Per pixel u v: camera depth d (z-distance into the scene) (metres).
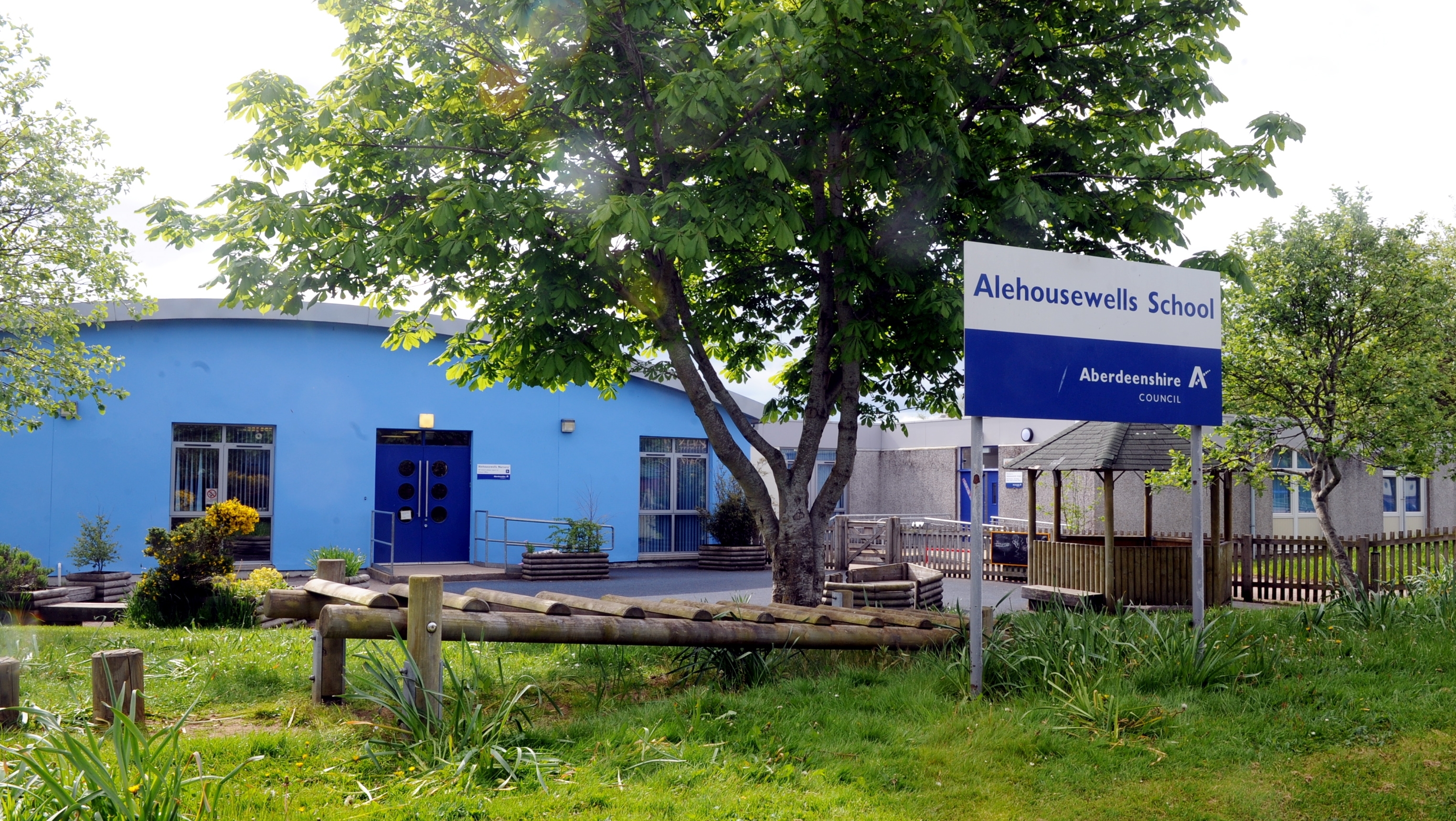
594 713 6.63
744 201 8.38
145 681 7.16
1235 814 4.98
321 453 19.52
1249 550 16.31
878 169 8.68
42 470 17.66
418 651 5.95
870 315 9.91
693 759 5.49
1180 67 10.12
